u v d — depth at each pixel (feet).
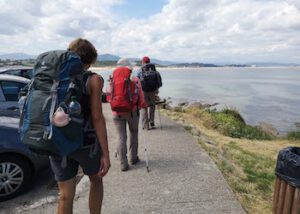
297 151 11.57
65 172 9.48
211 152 23.47
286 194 10.89
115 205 14.52
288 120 97.86
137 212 13.87
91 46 9.93
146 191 15.99
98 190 10.74
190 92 188.24
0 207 15.25
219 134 40.06
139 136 27.96
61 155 8.73
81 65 9.04
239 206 14.40
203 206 14.35
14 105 23.47
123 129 18.94
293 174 10.65
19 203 15.66
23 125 8.80
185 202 14.75
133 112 18.97
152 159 21.21
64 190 9.62
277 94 202.69
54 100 8.49
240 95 183.01
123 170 18.90
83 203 14.84
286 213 10.92
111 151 23.63
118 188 16.42
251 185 18.10
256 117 103.96
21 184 16.30
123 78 18.15
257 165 23.89
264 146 36.35
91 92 9.29
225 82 344.28
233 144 33.53
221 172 18.88
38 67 8.87
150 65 29.01
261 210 14.88
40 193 16.79
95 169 9.77
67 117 8.37
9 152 15.90
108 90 18.51
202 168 19.40
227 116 51.11
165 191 15.99
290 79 482.28
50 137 8.35
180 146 24.54
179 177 17.88
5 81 23.82
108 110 45.96
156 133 29.17
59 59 8.71
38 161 16.67
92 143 9.49
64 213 9.68
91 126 9.48
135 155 20.08
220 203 14.66
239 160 25.03
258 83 342.23
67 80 8.66
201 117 47.85
